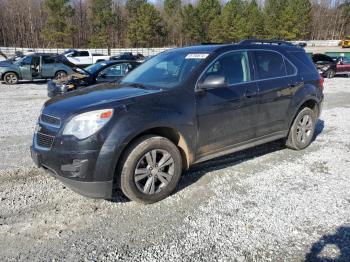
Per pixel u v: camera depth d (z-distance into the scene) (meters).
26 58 16.25
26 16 69.81
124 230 3.17
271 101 4.73
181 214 3.45
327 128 7.06
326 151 5.44
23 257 2.78
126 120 3.34
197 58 4.17
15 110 9.09
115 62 9.85
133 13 73.50
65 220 3.34
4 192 3.93
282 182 4.21
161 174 3.67
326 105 10.25
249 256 2.78
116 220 3.34
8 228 3.20
